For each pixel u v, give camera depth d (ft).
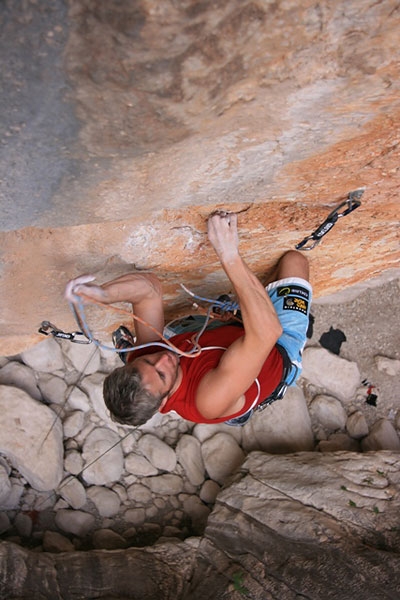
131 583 11.12
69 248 7.61
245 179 6.17
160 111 4.52
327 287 11.78
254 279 7.05
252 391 7.44
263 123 5.03
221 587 10.84
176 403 7.15
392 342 14.92
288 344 8.30
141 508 13.65
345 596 9.75
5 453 13.26
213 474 13.79
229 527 11.73
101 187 5.68
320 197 7.01
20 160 4.92
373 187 6.89
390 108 5.05
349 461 12.16
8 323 9.78
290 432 14.03
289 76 4.44
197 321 8.54
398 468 11.86
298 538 10.90
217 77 4.27
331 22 4.00
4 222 6.08
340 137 5.48
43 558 11.36
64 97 4.25
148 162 5.32
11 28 3.62
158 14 3.64
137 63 3.99
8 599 10.41
